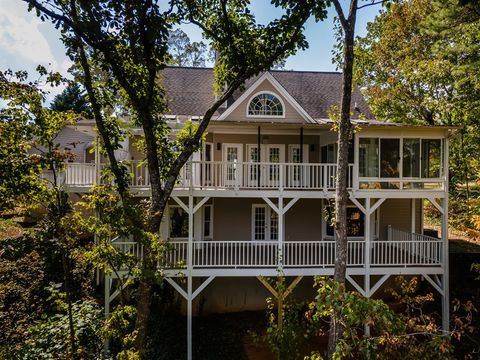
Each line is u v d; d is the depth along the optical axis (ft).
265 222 51.49
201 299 44.65
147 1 27.78
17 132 21.42
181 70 59.77
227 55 37.09
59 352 23.91
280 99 50.75
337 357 15.51
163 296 43.14
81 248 23.24
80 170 38.34
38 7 26.73
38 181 22.24
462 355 35.60
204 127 34.45
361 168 42.34
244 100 50.14
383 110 82.43
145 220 25.30
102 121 32.09
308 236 51.52
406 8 78.89
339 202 33.22
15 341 30.19
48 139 22.56
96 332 25.76
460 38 59.36
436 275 42.06
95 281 42.91
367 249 40.73
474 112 66.13
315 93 59.00
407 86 78.69
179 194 38.96
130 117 38.06
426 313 44.11
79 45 29.89
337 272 32.50
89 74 30.94
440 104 71.31
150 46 30.35
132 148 47.44
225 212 50.70
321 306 16.24
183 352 36.29
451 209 76.02
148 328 38.65
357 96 60.44
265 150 51.85
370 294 40.55
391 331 16.11
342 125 33.50
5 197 21.53
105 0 27.17
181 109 52.95
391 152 42.39
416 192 42.11
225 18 34.76
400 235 50.08
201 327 41.37
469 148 73.41
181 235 48.32
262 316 44.88
